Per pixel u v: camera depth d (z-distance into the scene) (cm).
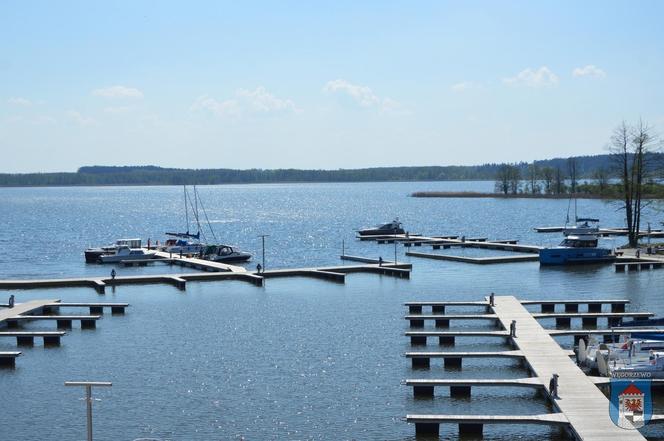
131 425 3709
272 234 15388
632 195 10912
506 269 8894
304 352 4994
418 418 3491
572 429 3366
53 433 3612
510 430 3581
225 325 5844
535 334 5084
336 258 10712
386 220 19325
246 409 3916
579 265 9106
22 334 5306
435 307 6262
